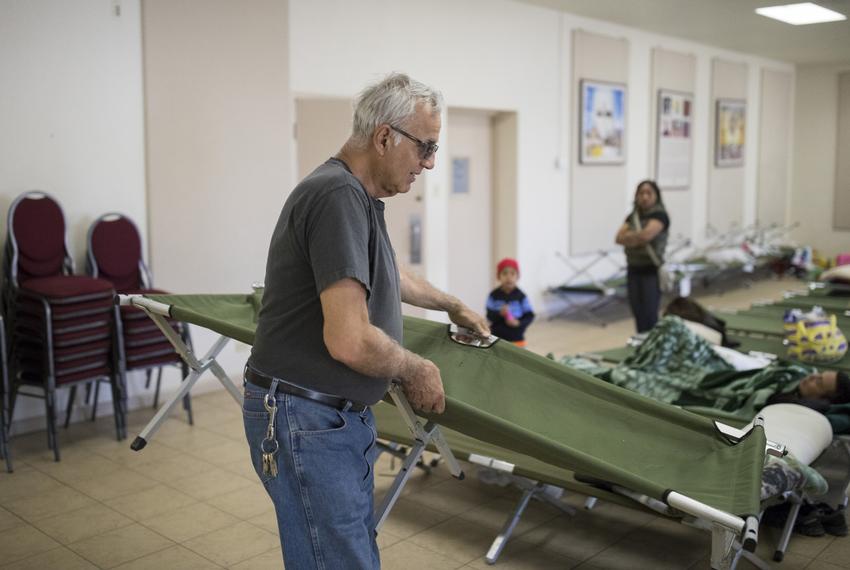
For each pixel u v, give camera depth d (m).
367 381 1.85
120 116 4.96
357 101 1.86
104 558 3.11
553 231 8.64
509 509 3.56
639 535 3.30
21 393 4.35
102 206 4.93
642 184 6.27
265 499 3.70
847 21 8.81
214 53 5.30
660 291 6.34
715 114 11.24
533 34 8.05
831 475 3.73
